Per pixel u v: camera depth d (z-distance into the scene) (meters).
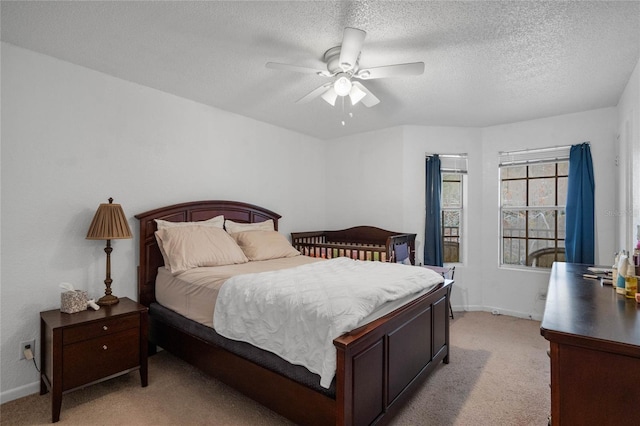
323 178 4.95
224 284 2.20
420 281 2.34
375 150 4.46
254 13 1.85
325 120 3.99
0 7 1.80
